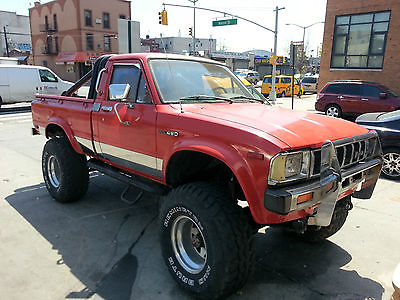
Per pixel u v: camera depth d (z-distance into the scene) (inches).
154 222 167.9
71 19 1626.5
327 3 737.6
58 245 143.3
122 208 184.7
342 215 135.9
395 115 251.3
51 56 1822.1
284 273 125.6
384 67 681.6
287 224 106.9
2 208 182.1
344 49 735.1
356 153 119.0
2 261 130.2
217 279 98.9
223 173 126.6
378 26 679.7
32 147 339.9
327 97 557.6
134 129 132.1
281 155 90.7
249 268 101.8
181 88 135.7
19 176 242.4
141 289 114.7
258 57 2532.0
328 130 112.4
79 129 166.1
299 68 2059.5
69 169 177.5
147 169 132.5
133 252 138.9
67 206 186.1
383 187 225.5
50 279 119.4
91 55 1642.5
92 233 154.9
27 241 146.3
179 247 115.6
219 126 103.7
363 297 112.3
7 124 484.1
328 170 101.4
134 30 492.1
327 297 112.0
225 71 162.1
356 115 532.4
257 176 93.4
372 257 137.6
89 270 125.4
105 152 154.6
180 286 115.3
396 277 81.0
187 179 125.9
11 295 110.3
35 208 182.9
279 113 126.7
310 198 95.3
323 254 139.6
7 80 624.1
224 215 99.4
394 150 240.2
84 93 179.2
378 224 167.8
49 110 189.9
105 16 1675.7
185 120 113.1
